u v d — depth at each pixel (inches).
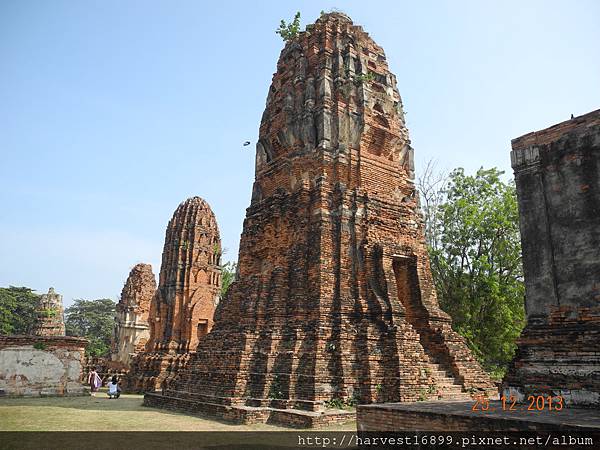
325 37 885.2
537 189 499.2
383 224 791.1
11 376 1063.0
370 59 906.1
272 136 893.2
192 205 1498.5
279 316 722.2
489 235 1190.3
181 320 1364.4
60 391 1104.8
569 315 449.4
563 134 490.0
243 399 659.4
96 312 3088.1
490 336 1142.3
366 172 807.7
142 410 767.7
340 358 652.7
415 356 661.9
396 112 900.0
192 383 766.5
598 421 325.7
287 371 656.4
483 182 1259.2
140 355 1393.9
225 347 740.7
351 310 705.0
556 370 436.8
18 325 2406.5
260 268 836.6
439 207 1294.3
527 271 489.7
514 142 529.3
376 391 631.8
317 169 797.2
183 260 1428.4
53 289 1708.9
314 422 558.6
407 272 804.0
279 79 941.8
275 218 816.9
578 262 454.3
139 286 1891.0
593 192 457.4
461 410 403.5
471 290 1173.1
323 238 738.8
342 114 828.6
